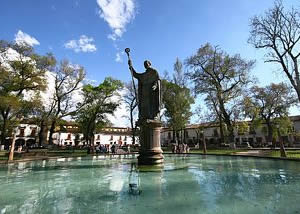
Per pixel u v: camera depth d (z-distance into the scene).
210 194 4.86
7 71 30.38
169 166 10.85
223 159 16.62
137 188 5.61
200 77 42.62
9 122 34.84
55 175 8.32
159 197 4.67
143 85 12.03
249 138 67.81
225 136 51.84
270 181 6.44
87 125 48.06
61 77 42.50
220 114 43.28
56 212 3.76
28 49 32.12
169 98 47.53
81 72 43.53
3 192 5.34
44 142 49.03
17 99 29.61
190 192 5.09
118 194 4.98
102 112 46.03
